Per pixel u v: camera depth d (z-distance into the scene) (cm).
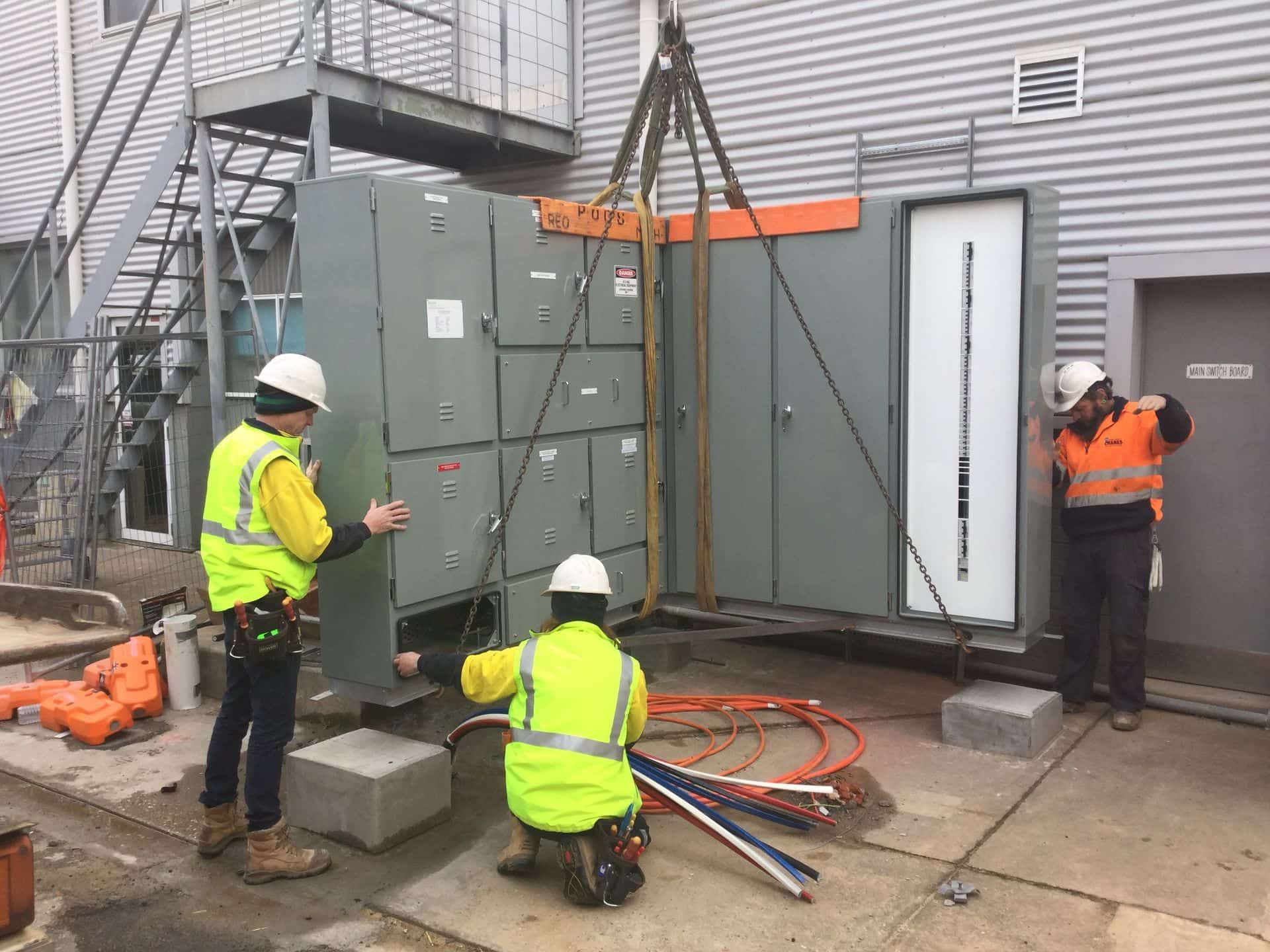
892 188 598
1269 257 496
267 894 358
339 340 416
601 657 350
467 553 454
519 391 478
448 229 436
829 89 613
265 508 356
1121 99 527
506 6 678
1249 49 494
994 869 362
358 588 424
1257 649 539
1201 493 547
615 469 547
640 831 339
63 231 973
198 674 562
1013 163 561
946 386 502
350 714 507
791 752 478
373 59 675
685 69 493
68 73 945
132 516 842
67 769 474
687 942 320
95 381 687
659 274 577
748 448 560
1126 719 498
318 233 418
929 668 603
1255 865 361
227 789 387
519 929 330
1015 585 493
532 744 341
